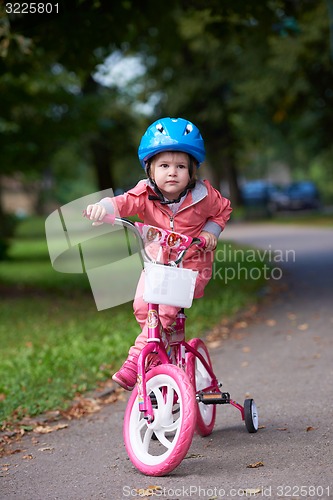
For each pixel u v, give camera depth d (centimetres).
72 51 1425
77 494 486
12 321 1371
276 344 986
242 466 512
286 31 1761
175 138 513
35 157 2731
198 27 3869
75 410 735
